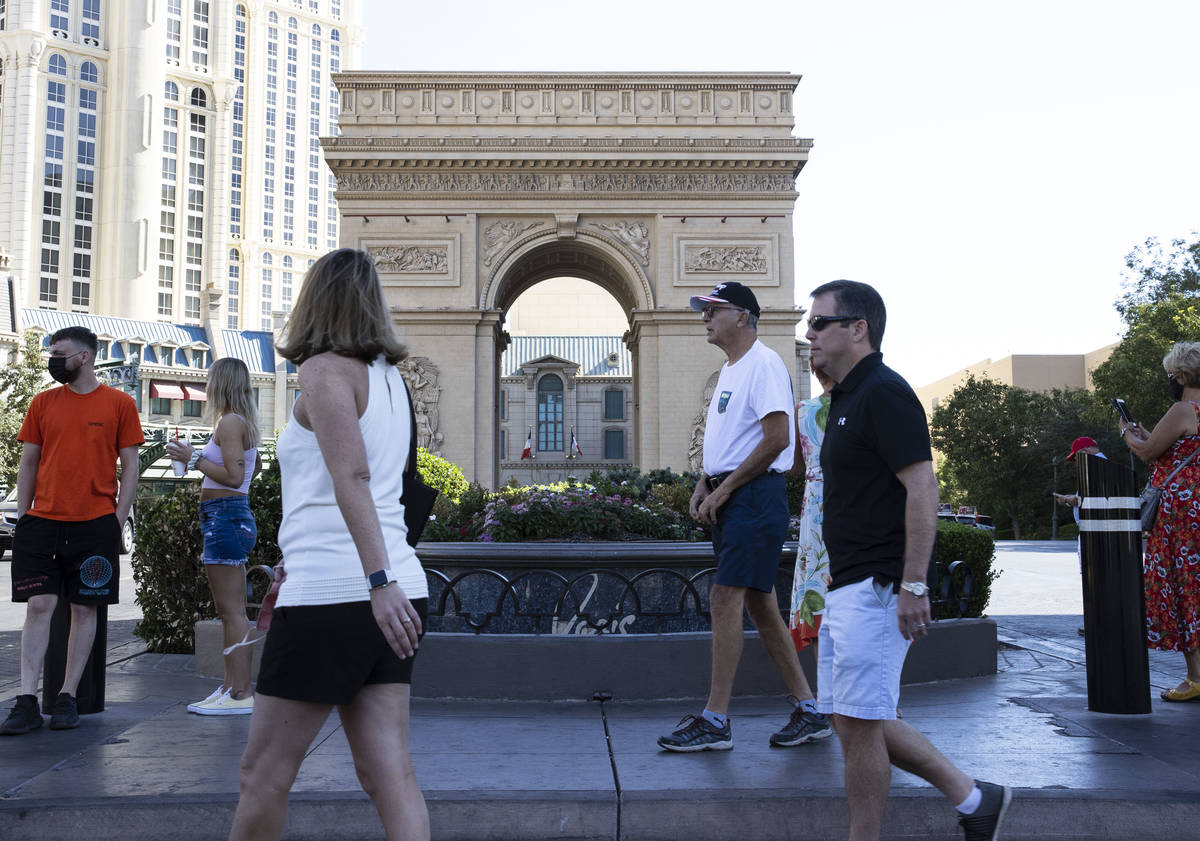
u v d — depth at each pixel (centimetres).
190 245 12838
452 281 4403
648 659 731
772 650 588
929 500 379
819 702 408
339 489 316
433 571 774
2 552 2836
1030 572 2594
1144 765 523
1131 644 672
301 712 320
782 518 581
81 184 11719
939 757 391
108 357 8256
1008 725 631
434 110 4494
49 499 633
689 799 459
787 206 4469
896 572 386
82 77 11788
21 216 11275
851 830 386
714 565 839
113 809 449
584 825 454
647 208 4462
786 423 567
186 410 8562
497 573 789
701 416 4322
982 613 1005
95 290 11744
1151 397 5550
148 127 11988
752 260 4438
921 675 817
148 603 1023
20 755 552
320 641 318
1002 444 7988
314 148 16200
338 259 344
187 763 532
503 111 4497
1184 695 716
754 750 565
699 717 565
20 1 11400
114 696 763
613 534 978
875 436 390
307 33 16212
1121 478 683
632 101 4519
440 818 452
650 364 4419
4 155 11344
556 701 723
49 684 661
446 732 614
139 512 1055
